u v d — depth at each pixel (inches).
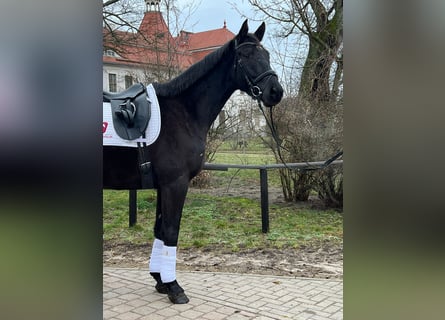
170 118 104.9
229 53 107.3
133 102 102.9
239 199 248.2
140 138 100.9
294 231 183.2
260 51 105.4
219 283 121.7
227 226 192.1
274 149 225.6
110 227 191.9
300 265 139.5
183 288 117.2
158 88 107.6
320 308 103.0
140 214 220.4
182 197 105.3
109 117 100.3
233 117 245.4
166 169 102.4
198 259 147.2
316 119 211.0
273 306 104.2
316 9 223.5
